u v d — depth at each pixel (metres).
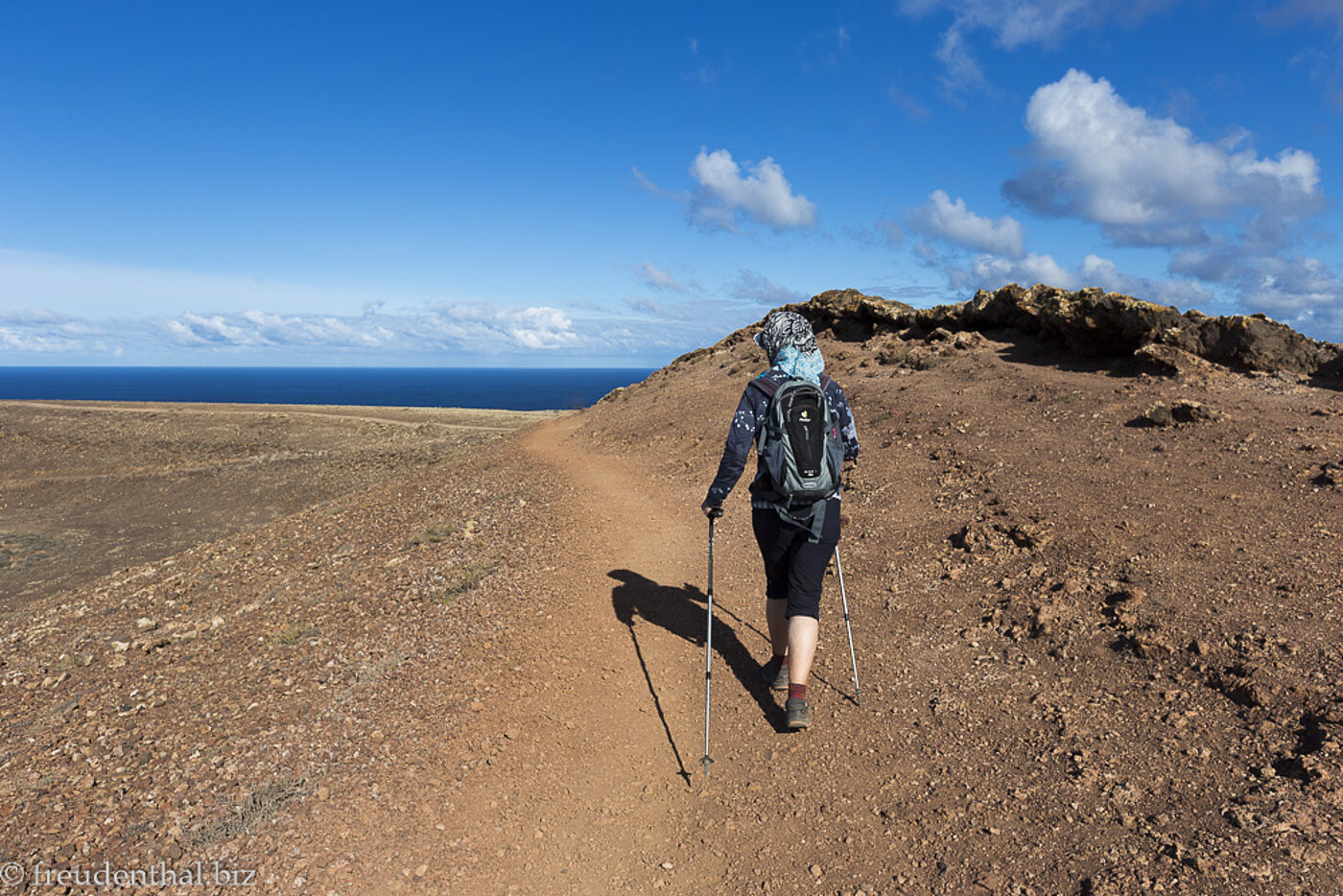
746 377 18.56
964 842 3.18
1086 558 5.56
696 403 17.44
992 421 10.02
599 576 7.18
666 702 4.88
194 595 9.63
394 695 5.16
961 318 16.09
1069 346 12.96
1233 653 3.98
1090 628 4.64
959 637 5.00
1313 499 5.84
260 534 13.99
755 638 5.62
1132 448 8.04
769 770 4.03
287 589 8.91
